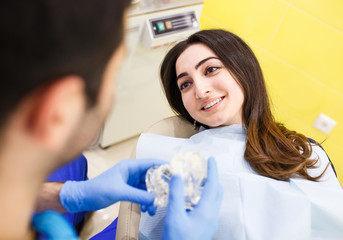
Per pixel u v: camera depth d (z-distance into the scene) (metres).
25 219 0.26
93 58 0.21
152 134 0.92
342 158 1.66
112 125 1.55
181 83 0.92
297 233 0.70
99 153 1.68
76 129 0.24
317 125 1.62
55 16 0.17
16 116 0.20
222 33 0.91
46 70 0.19
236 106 0.88
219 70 0.87
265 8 1.45
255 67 0.91
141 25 1.17
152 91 1.52
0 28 0.17
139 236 0.77
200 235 0.50
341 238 0.75
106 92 0.25
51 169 0.26
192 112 0.91
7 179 0.23
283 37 1.48
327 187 0.81
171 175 0.55
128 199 0.60
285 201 0.72
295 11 1.38
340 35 1.32
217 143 0.86
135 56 1.27
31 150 0.22
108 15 0.20
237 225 0.70
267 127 0.90
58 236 0.32
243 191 0.74
